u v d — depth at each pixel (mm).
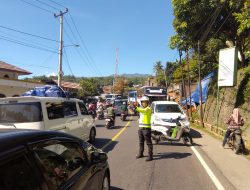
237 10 21828
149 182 8148
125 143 14891
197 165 10133
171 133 14141
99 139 16312
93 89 80688
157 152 12492
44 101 9898
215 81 28641
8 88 34594
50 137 4078
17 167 3166
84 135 13602
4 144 3168
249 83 19844
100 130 21125
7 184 2967
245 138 14828
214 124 24641
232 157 11602
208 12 23875
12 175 3061
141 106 11211
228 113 21953
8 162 3055
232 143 13109
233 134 12891
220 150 13078
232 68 19984
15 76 41312
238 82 22359
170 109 17234
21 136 3521
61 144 4348
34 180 3326
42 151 3727
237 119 12727
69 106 12141
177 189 7562
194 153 12258
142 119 11031
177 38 26844
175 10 24484
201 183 8078
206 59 30688
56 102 10773
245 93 20000
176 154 12047
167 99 34750
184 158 11273
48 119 9844
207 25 25016
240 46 25484
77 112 12883
